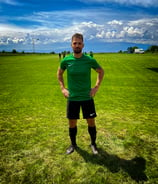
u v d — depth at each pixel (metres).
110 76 13.05
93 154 3.00
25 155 3.00
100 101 6.50
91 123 3.02
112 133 3.80
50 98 7.06
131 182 2.38
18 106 5.94
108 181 2.39
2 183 2.38
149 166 2.67
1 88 9.32
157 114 5.05
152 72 15.40
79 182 2.38
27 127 4.16
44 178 2.46
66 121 4.54
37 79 12.33
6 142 3.44
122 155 2.97
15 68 20.58
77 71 2.68
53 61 31.62
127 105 5.96
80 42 2.55
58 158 2.90
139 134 3.75
